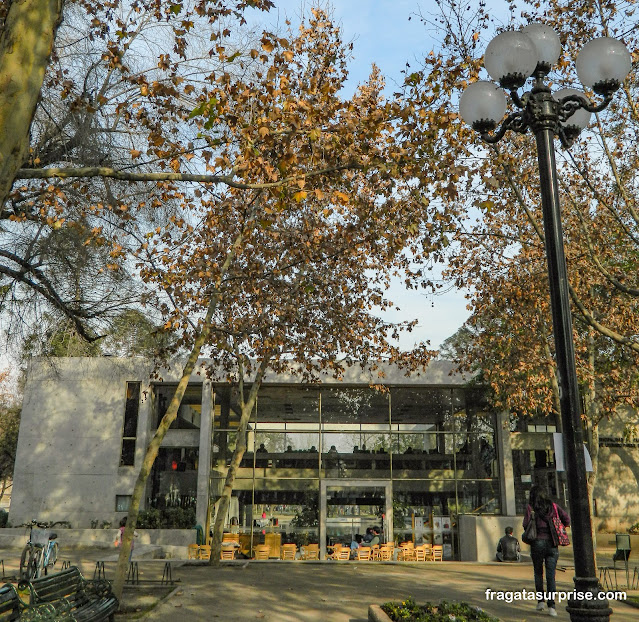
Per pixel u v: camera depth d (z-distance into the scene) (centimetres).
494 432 2841
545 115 691
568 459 583
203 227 1688
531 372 2139
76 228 1177
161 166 1114
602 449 2964
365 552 2442
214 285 1617
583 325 2111
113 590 1134
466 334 2702
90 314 1313
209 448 2758
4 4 901
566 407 594
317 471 2764
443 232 1321
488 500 2761
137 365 2791
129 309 1378
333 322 2058
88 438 2809
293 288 1898
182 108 1184
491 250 1967
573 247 1719
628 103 1269
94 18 1170
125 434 2820
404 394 2856
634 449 2975
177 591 1317
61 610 780
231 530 2684
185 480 2769
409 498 2748
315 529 2698
